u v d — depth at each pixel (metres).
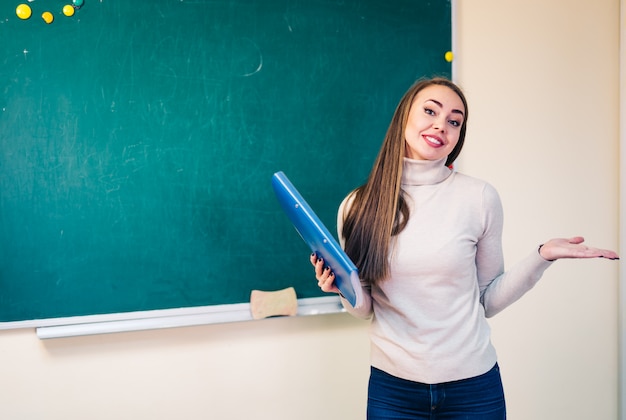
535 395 2.29
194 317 1.86
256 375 1.96
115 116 1.76
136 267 1.80
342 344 2.05
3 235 1.70
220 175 1.86
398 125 1.48
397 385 1.42
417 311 1.40
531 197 2.22
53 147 1.72
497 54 2.16
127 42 1.76
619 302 2.33
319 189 1.96
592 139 2.29
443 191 1.46
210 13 1.83
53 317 1.74
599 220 2.32
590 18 2.27
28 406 1.77
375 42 1.99
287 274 1.95
